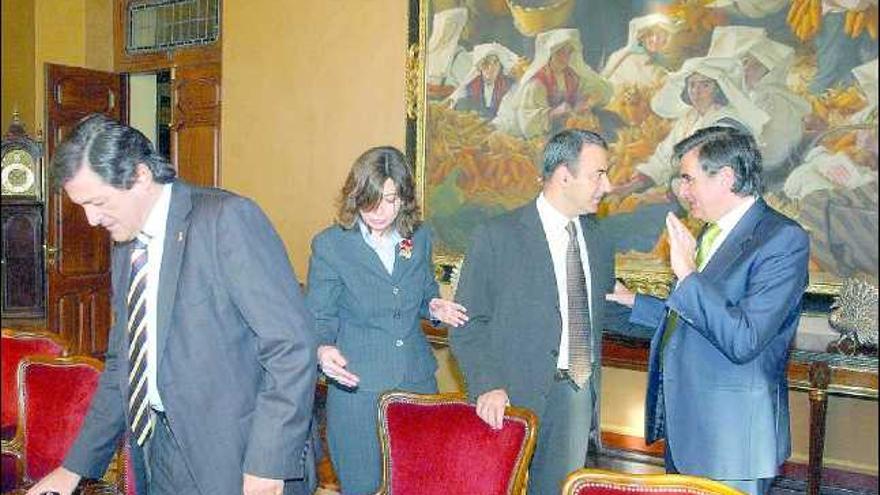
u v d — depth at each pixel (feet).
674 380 6.89
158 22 21.83
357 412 8.44
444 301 8.20
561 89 15.39
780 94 13.37
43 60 21.93
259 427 5.60
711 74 13.93
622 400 15.56
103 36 22.53
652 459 14.21
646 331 12.85
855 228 12.82
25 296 20.74
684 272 6.44
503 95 15.98
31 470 8.17
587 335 8.05
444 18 16.51
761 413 6.56
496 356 7.93
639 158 14.65
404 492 7.05
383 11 17.33
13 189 20.58
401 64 17.16
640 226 14.64
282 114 18.88
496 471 6.81
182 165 21.34
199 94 20.94
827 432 13.73
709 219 6.95
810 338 12.65
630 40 14.66
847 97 12.82
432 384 8.84
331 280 8.51
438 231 16.80
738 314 6.25
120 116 22.35
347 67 17.87
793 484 13.11
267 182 19.21
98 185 5.37
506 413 6.90
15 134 20.58
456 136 16.51
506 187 16.03
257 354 5.87
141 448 6.30
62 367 8.32
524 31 15.71
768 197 13.52
